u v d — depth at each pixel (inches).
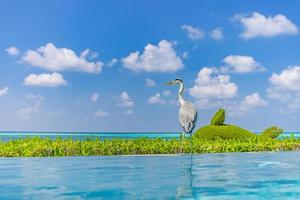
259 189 416.5
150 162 615.8
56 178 469.1
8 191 396.8
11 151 701.3
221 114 1024.2
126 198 368.5
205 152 788.0
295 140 900.6
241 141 908.6
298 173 519.5
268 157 699.4
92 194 384.5
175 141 816.3
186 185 429.1
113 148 734.5
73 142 759.1
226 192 401.4
